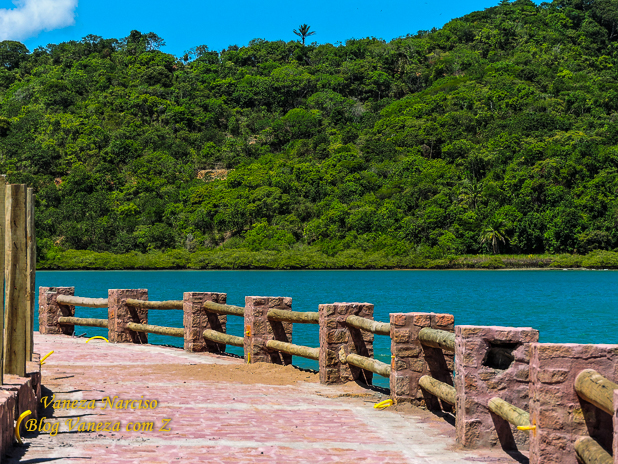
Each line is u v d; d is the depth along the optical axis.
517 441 5.60
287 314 10.08
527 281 74.81
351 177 129.62
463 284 68.50
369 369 8.23
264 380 9.23
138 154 155.75
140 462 4.81
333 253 108.75
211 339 12.02
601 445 4.43
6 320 5.70
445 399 6.45
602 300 44.62
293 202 124.56
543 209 109.31
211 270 111.50
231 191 131.50
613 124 139.00
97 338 14.37
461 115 157.00
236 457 5.05
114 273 106.56
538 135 135.12
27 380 5.56
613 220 102.25
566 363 4.53
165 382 8.83
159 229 118.69
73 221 122.06
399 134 155.12
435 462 5.07
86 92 188.88
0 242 5.01
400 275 93.00
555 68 192.12
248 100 195.50
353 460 5.07
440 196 113.38
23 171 144.25
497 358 5.82
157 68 197.12
